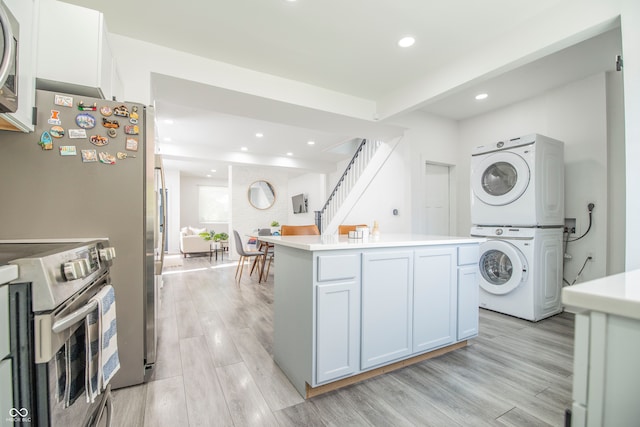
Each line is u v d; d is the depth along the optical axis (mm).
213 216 11102
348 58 2791
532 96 3664
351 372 1754
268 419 1491
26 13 1391
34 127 1513
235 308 3395
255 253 4902
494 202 3230
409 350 1998
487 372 1958
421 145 4176
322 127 4066
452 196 4617
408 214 4066
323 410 1562
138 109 1764
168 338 2529
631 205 1649
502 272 3318
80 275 880
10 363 655
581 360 530
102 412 1097
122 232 1722
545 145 3018
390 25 2291
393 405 1604
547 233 3035
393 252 1919
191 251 7918
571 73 3086
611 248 3041
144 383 1821
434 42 2523
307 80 3254
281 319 2021
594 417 509
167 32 2393
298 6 2080
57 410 752
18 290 673
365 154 5711
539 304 2953
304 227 3686
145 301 1827
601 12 1823
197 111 4035
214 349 2320
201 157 6098
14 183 1493
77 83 1611
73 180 1598
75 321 787
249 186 7941
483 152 3377
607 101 3072
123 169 1714
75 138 1601
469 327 2350
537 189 2926
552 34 2074
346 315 1737
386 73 3088
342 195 6473
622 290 522
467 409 1568
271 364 2084
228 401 1644
